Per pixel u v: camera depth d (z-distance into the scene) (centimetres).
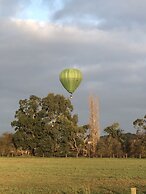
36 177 4112
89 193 2653
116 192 2750
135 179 3750
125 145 11175
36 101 11169
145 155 10856
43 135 10981
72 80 6112
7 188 3044
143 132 11019
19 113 11262
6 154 11550
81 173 4631
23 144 11181
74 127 10906
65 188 2967
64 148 10981
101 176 4147
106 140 11250
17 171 5069
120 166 6178
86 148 11156
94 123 11119
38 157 10731
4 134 11688
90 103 11106
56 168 5725
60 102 11100
